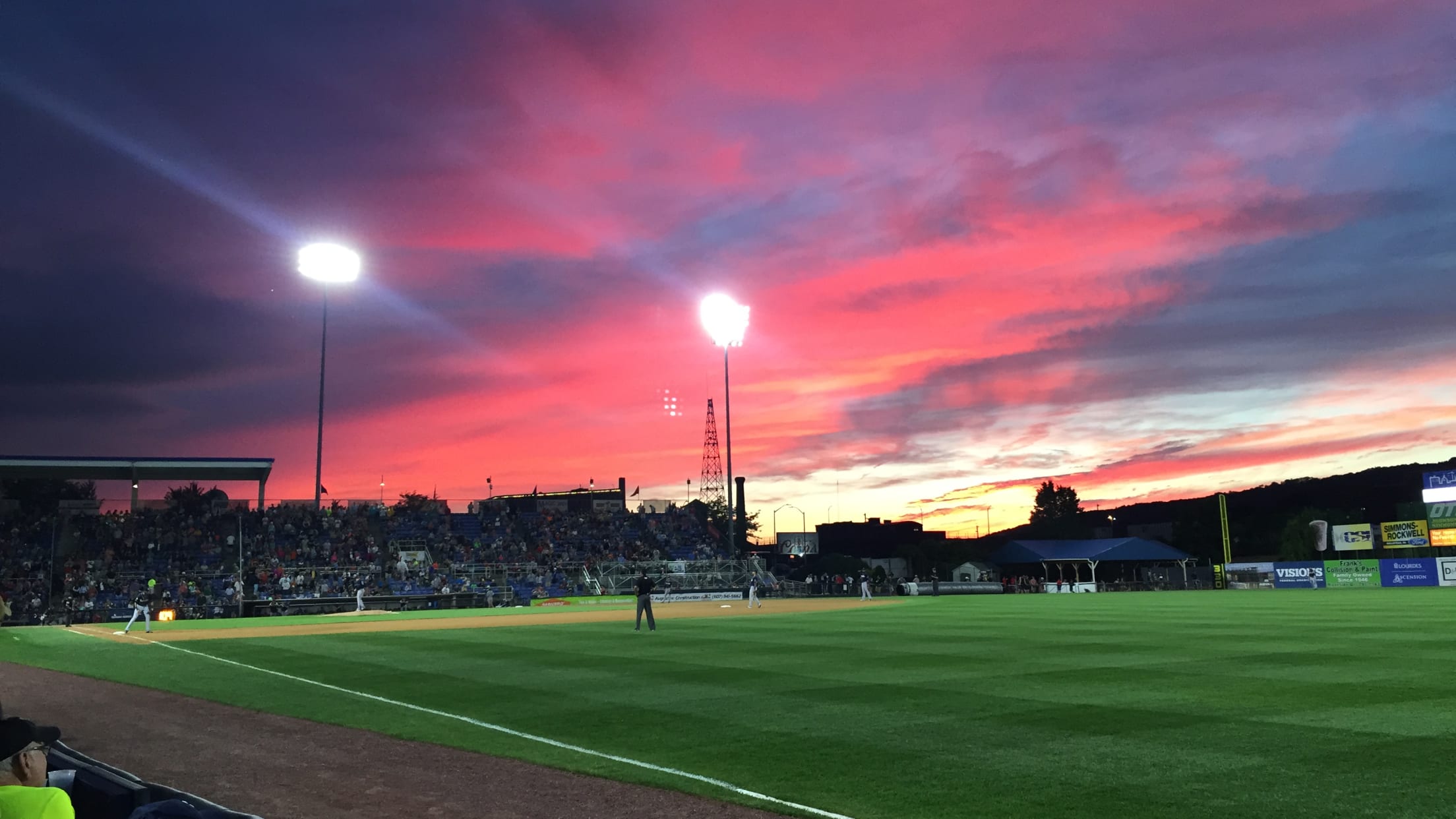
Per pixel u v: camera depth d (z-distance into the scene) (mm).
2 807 3838
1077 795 8734
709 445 112312
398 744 11930
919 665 18703
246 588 53188
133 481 59844
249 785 9859
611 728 12625
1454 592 53156
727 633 27781
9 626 44062
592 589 62750
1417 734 11195
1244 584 73938
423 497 72312
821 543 123750
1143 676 16625
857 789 9148
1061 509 148500
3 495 65375
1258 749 10508
